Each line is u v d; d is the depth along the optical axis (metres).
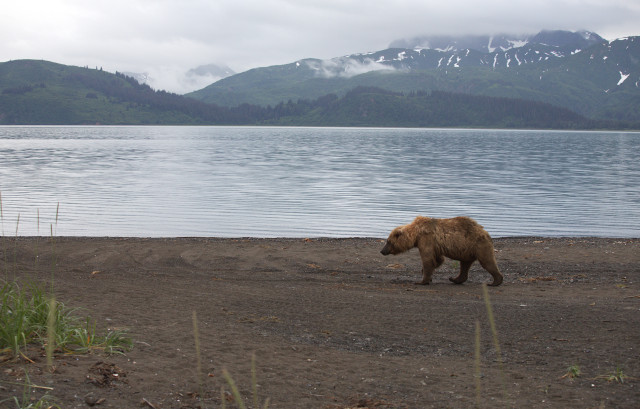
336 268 15.25
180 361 6.82
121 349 7.01
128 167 55.62
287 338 8.38
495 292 12.34
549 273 14.56
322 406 5.74
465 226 13.14
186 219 26.28
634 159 78.50
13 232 22.28
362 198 34.25
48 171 49.50
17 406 4.91
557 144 134.38
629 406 5.77
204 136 178.50
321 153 86.00
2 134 179.38
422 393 6.18
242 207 30.20
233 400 5.72
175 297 10.99
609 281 13.54
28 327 6.75
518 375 6.80
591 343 8.09
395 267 15.45
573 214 29.14
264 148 100.88
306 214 28.12
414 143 130.75
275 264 15.59
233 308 10.28
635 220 27.50
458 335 8.70
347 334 8.73
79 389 5.54
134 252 16.56
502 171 56.00
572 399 5.97
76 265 14.89
